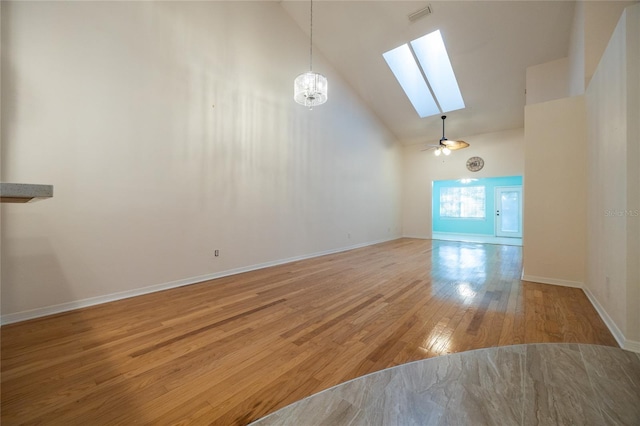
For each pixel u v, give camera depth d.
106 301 2.59
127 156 2.72
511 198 9.16
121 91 2.68
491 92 5.59
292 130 4.61
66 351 1.72
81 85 2.44
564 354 1.69
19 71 2.13
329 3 4.34
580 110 3.04
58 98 2.32
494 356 1.67
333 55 5.35
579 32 3.31
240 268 3.79
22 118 2.15
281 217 4.43
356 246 6.39
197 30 3.30
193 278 3.26
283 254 4.48
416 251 5.86
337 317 2.28
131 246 2.75
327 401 1.28
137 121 2.79
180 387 1.38
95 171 2.52
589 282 2.77
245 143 3.83
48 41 2.27
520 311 2.39
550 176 3.22
